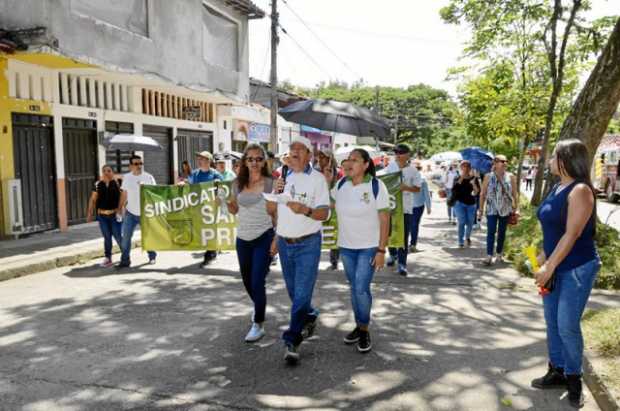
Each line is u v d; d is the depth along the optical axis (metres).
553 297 4.07
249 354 4.97
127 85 15.20
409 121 75.75
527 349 5.18
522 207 16.20
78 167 13.54
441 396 4.15
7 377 4.44
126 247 9.05
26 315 6.25
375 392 4.21
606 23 14.02
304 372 4.57
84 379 4.41
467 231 11.43
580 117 8.97
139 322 5.95
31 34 10.16
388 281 8.00
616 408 3.70
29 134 11.95
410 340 5.41
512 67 19.47
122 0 12.45
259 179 5.29
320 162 7.61
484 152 14.34
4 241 11.10
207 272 8.66
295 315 4.75
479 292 7.35
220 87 17.17
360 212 4.88
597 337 4.99
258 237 5.27
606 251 7.95
